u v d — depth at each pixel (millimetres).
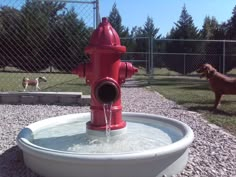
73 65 3469
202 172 1313
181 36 15289
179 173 1301
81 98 2822
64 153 1168
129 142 1446
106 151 1345
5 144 1670
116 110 1483
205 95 3709
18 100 2857
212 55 6848
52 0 3080
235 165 1386
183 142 1288
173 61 7742
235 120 2268
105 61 1465
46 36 3467
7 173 1304
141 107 2822
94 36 1478
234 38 13609
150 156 1161
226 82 2727
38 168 1266
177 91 4141
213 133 1883
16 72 3865
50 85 4594
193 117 2367
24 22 3418
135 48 9141
